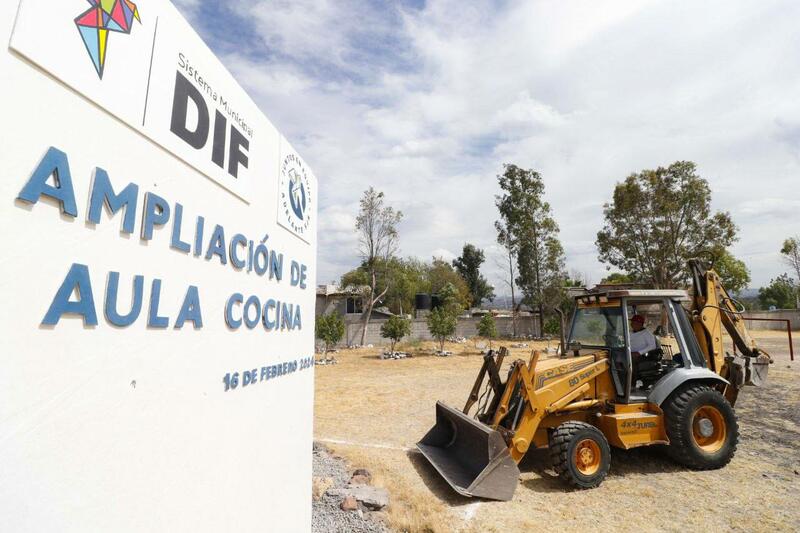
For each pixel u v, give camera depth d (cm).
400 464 558
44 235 123
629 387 543
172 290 176
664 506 441
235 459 222
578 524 405
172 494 172
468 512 425
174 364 176
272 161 286
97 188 141
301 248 336
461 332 2875
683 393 538
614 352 568
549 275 3056
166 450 170
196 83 201
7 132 114
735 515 421
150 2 171
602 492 476
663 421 537
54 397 124
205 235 203
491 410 570
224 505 210
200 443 192
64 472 126
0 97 113
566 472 476
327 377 1362
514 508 436
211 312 205
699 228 2666
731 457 543
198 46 204
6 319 112
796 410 809
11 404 113
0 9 114
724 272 3384
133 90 159
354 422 794
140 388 157
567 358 586
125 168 153
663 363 602
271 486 264
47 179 124
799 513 424
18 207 116
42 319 121
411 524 384
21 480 114
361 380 1291
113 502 143
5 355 112
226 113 228
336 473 503
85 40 139
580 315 651
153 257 166
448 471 500
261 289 260
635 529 397
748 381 607
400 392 1092
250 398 240
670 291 587
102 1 147
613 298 583
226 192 224
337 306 3231
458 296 3469
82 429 133
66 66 131
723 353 630
